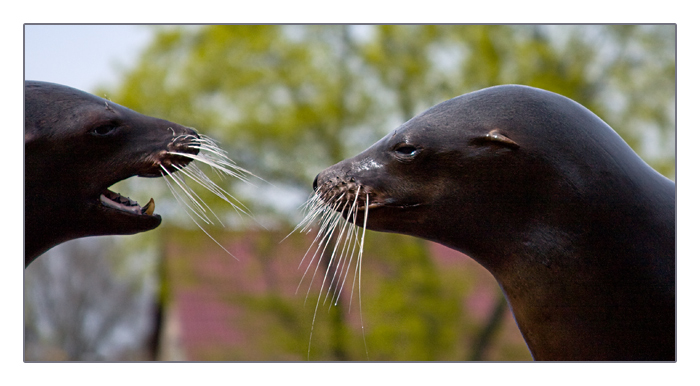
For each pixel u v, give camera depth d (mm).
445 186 6066
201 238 23453
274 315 23578
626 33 23062
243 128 23156
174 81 23609
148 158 6844
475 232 6121
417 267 23516
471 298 24125
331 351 23359
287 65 23516
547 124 5898
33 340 29656
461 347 24047
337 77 23812
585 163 5816
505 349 24344
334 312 23062
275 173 23406
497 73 23406
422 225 6250
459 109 6125
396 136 6238
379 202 6289
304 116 23344
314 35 23578
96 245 29734
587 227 5789
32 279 29688
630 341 5859
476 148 5938
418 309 23656
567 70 23828
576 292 5879
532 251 5957
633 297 5797
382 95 23953
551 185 5820
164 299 25391
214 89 23734
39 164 6488
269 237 23000
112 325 30031
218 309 24594
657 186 6039
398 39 23750
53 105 6582
